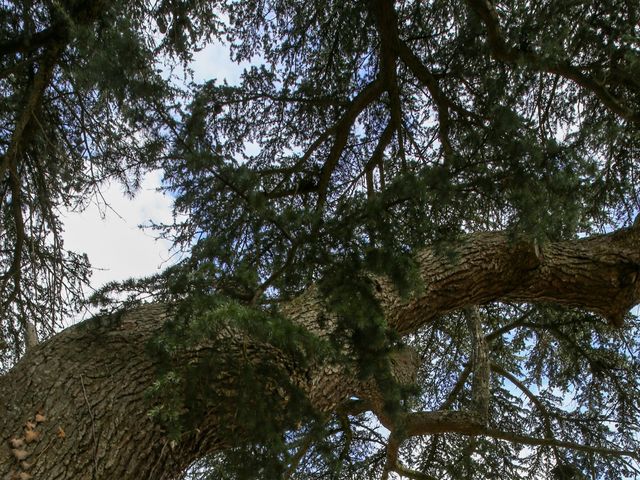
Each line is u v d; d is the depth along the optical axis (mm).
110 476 2184
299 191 5168
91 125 4672
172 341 2230
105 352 2582
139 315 2857
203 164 2590
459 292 3672
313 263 2582
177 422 2170
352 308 2455
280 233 2703
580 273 3859
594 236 4207
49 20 4367
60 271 4980
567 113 5176
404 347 2869
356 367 2729
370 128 5992
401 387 2838
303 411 2400
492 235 3906
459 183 2688
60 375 2443
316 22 5586
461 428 4930
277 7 5480
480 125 4770
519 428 6184
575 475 5758
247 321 2068
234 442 2373
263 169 5176
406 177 2457
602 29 4109
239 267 2553
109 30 2891
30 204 4859
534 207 2701
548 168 2635
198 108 3324
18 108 4422
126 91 2625
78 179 4727
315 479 6059
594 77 4160
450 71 5180
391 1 4668
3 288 4574
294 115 5539
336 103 5281
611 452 5031
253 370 2379
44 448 2174
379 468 6301
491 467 5875
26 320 4672
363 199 2572
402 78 5660
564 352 6328
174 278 2506
